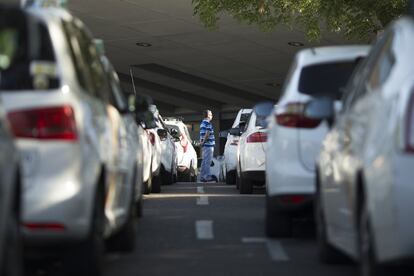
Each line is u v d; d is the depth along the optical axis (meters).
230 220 36.19
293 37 89.50
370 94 19.52
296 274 23.83
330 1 52.16
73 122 19.84
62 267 21.00
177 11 81.88
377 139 17.33
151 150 49.59
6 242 15.91
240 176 52.00
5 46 20.36
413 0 41.25
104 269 24.39
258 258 26.48
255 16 56.62
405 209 15.76
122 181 25.05
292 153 27.98
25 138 19.62
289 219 29.89
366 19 54.84
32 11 20.97
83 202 19.83
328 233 23.91
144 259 26.33
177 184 66.94
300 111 28.11
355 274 23.77
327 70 28.86
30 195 19.41
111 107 24.58
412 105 16.41
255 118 50.78
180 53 100.81
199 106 138.75
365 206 17.84
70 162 19.70
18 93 19.84
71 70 20.56
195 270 24.42
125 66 111.12
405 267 16.89
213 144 74.94
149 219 36.69
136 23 86.56
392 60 18.66
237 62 104.88
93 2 79.75
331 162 22.75
